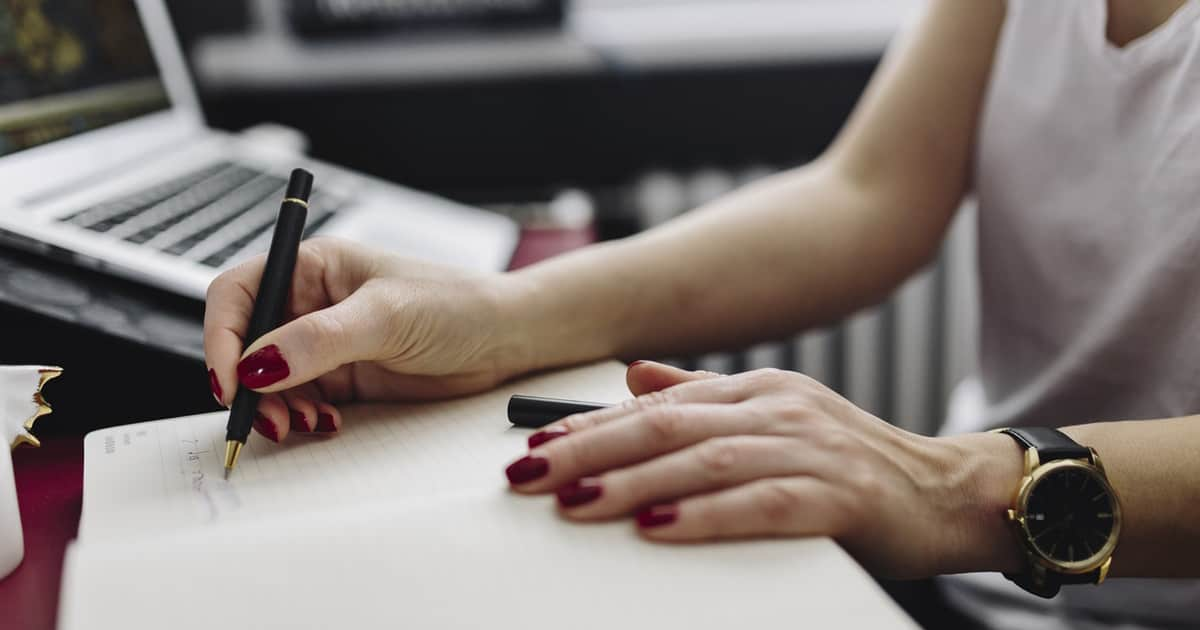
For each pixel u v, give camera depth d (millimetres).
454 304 426
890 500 333
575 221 840
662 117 1181
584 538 291
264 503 324
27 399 348
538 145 1175
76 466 403
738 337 593
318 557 273
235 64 1110
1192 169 487
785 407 342
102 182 582
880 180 661
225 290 391
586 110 1169
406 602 255
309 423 387
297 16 1204
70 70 586
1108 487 363
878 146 668
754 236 592
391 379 434
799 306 607
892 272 655
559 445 319
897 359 1288
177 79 770
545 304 482
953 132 667
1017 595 636
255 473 351
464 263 657
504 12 1228
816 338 1280
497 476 344
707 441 320
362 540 283
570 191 1192
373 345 388
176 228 533
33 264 450
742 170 1209
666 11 1404
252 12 1272
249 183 696
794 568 280
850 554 333
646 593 263
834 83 1185
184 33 795
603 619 251
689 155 1199
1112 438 392
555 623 249
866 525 324
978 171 650
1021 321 641
